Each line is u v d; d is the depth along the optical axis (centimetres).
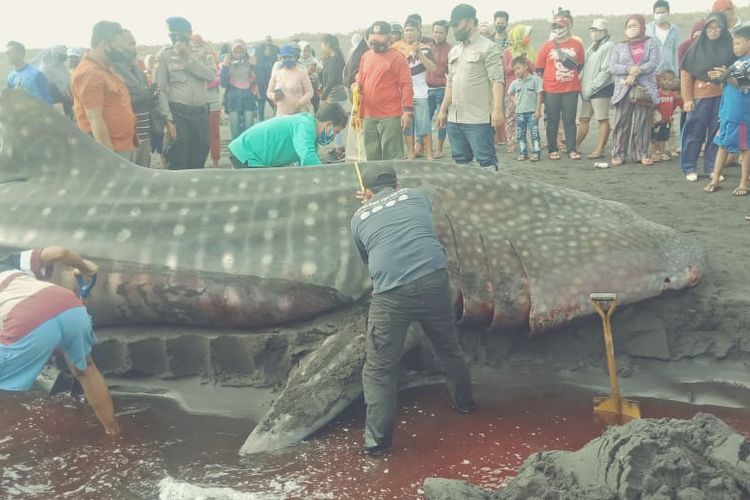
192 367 530
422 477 395
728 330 513
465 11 786
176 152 898
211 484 394
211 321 523
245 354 518
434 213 521
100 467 415
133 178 559
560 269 511
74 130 568
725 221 699
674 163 1006
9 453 433
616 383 459
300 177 552
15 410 489
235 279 510
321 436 443
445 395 491
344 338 487
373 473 400
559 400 480
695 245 548
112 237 529
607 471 329
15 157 568
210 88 1095
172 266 516
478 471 399
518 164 1066
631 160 1037
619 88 994
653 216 726
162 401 509
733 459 318
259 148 664
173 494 379
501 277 513
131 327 541
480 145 821
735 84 762
